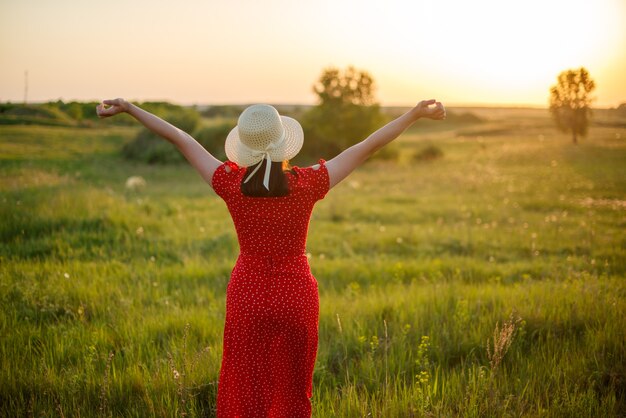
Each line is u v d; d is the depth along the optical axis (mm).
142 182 19375
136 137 32562
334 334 4453
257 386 2568
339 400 3318
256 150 2512
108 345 4164
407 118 2650
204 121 37250
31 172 17609
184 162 30984
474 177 23562
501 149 42875
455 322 4543
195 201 15992
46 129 34000
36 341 4145
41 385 3369
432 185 21312
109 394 3264
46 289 5316
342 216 13438
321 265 7844
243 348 2557
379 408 3184
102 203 11273
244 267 2584
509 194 18047
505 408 3115
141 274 6582
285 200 2508
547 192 18234
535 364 3812
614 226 11945
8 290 5207
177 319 4703
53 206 10203
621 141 36875
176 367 3613
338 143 37750
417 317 4699
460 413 3148
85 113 38344
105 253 7891
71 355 3920
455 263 8039
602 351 3918
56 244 7934
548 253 9289
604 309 4625
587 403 3191
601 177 22391
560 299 5000
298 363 2596
